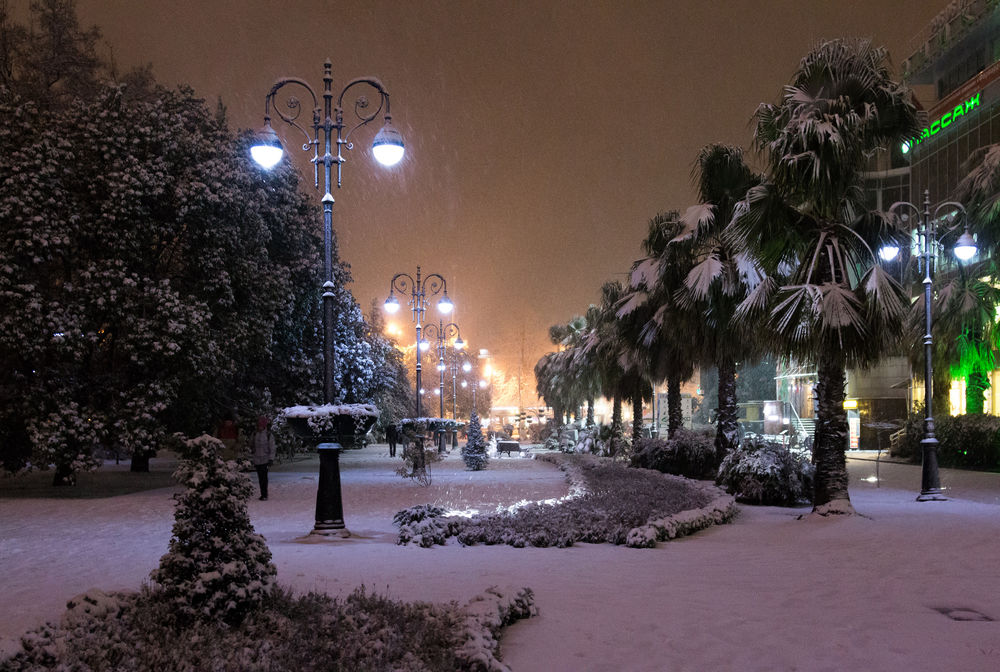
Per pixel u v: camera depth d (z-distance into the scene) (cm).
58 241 2097
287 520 1535
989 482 2550
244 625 570
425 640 555
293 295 3003
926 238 2139
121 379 2275
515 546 1159
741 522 1548
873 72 1559
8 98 2288
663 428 6006
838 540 1235
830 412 1556
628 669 559
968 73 4397
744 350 2395
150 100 2962
